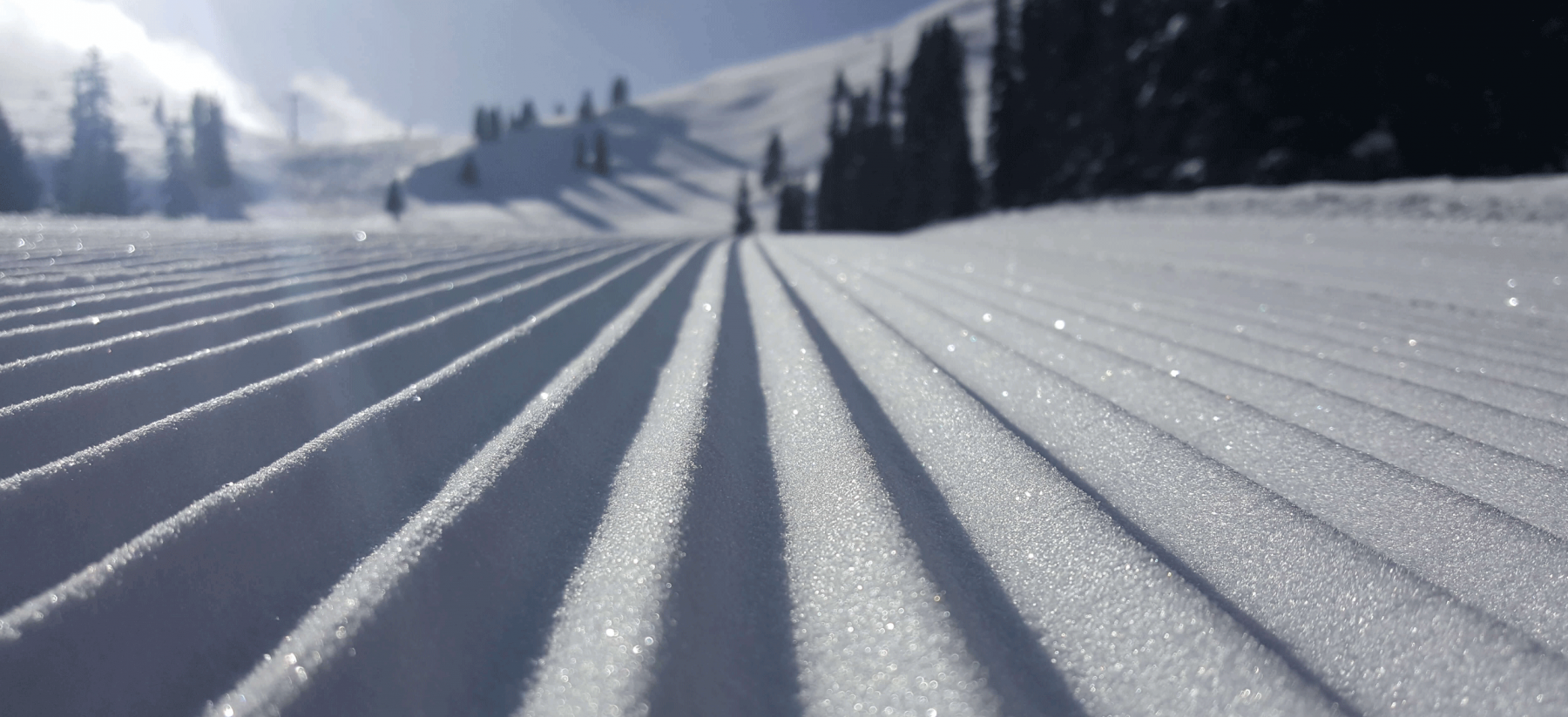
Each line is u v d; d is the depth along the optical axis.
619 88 107.75
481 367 1.88
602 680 0.76
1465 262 5.32
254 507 1.07
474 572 0.95
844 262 5.98
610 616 0.87
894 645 0.83
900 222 35.28
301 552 1.00
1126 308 3.37
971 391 1.93
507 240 7.93
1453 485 1.33
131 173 54.53
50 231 5.90
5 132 31.91
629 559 0.99
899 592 0.92
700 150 84.75
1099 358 2.27
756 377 2.06
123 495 1.13
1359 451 1.46
